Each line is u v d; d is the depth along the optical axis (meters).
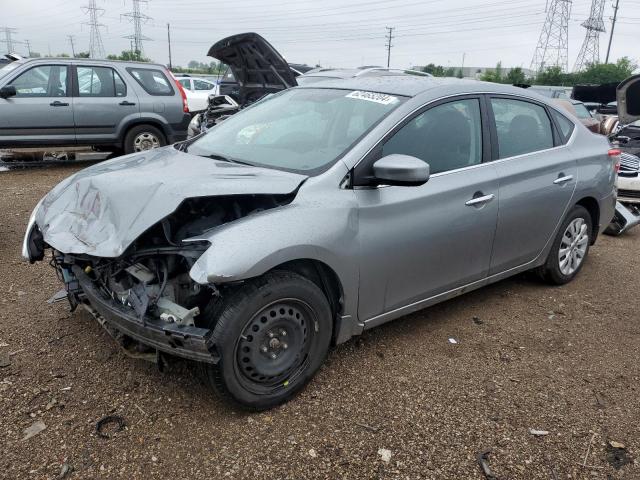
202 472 2.48
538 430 2.87
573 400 3.15
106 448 2.59
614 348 3.79
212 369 2.68
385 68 10.58
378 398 3.07
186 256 2.63
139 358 3.04
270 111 3.97
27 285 4.34
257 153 3.45
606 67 55.16
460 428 2.86
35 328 3.66
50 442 2.61
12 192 7.50
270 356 2.87
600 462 2.66
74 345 3.46
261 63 7.70
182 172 3.02
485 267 3.90
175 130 10.09
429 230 3.38
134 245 2.76
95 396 2.97
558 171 4.32
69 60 9.20
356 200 3.04
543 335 3.93
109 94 9.46
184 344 2.56
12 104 8.66
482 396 3.14
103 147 9.93
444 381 3.27
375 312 3.30
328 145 3.27
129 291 2.76
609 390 3.27
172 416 2.84
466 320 4.11
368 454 2.64
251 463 2.54
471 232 3.64
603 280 5.12
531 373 3.42
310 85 4.19
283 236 2.71
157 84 9.94
